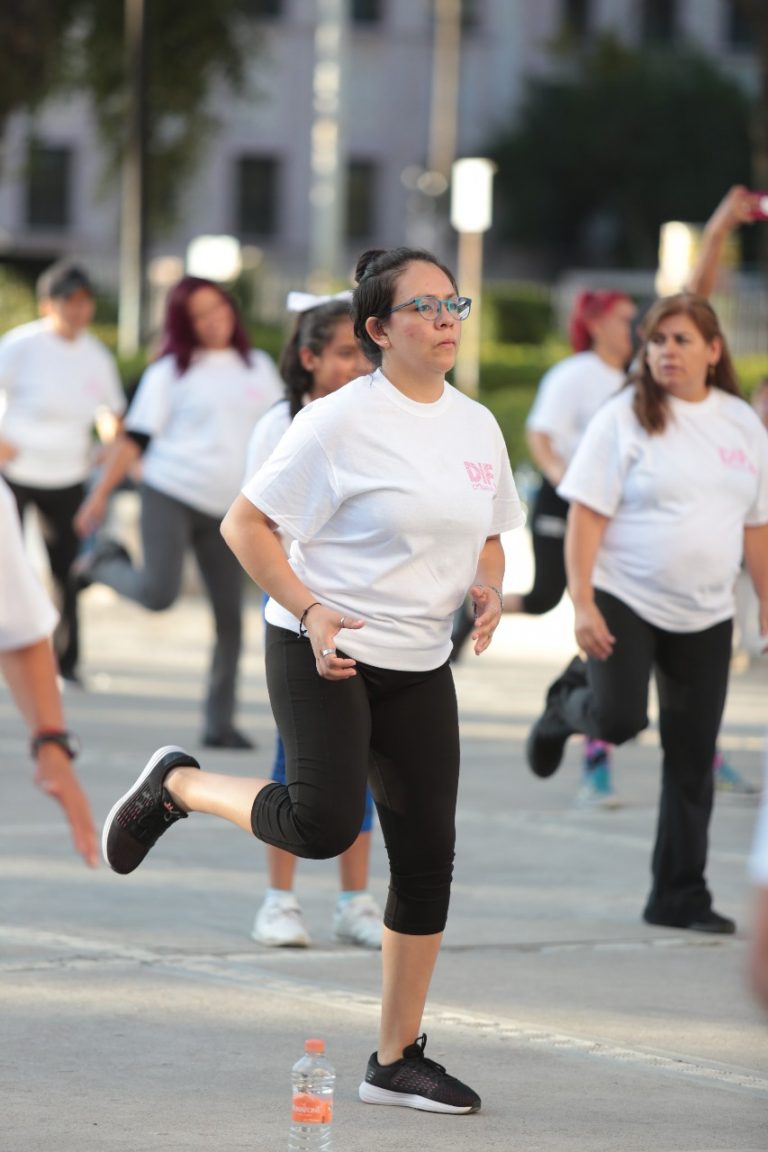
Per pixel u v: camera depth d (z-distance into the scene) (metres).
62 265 29.42
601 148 117.38
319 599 11.65
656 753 26.66
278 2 114.94
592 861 19.12
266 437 15.28
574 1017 13.62
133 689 30.70
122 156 69.06
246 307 80.81
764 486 16.61
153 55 67.12
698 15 124.31
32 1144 10.56
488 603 11.80
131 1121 11.02
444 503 11.45
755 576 16.84
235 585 24.56
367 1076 11.71
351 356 15.09
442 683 11.76
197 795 12.12
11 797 21.47
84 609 42.91
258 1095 11.58
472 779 23.69
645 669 16.48
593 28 123.38
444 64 114.94
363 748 11.54
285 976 14.45
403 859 11.61
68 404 29.23
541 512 24.97
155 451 24.47
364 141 117.38
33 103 66.44
